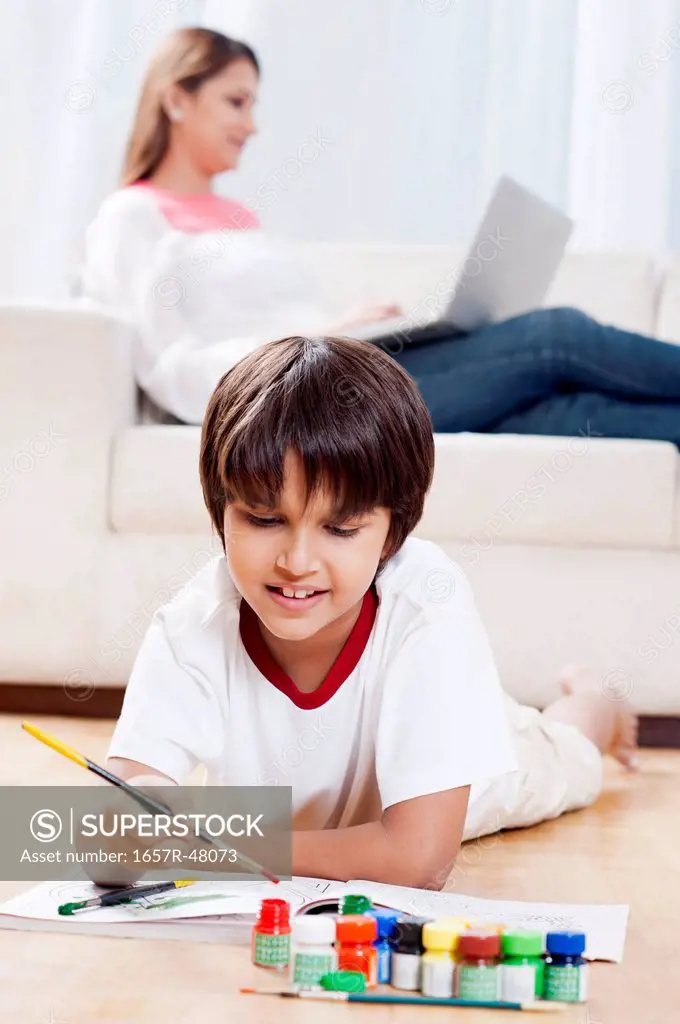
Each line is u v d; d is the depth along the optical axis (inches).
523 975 34.5
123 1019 32.4
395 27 134.5
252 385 42.5
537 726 62.3
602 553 85.2
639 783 72.7
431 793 44.7
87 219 136.4
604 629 85.0
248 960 37.5
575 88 135.3
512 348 88.5
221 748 49.1
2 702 90.3
